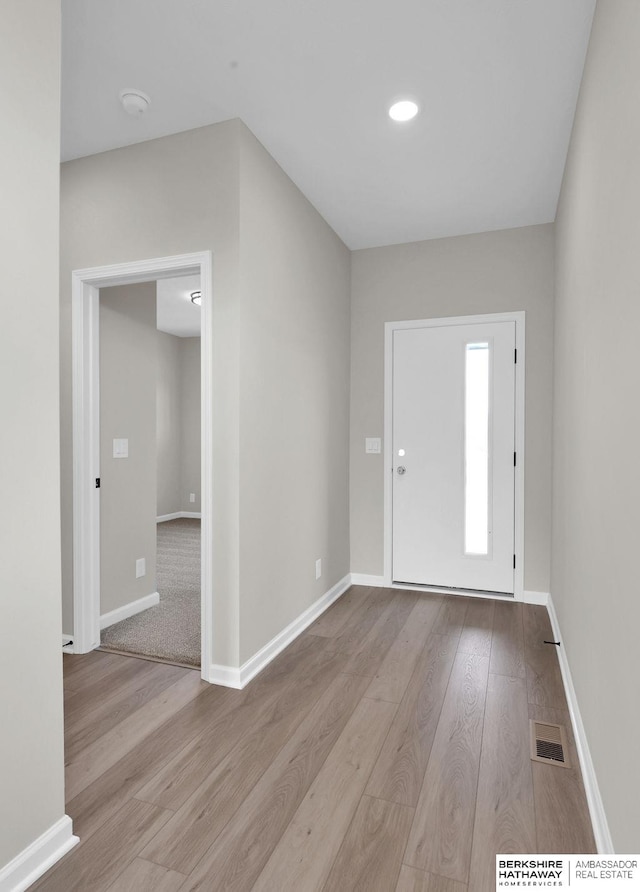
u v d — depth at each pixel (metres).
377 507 4.01
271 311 2.70
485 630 3.10
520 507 3.62
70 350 2.72
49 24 1.42
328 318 3.56
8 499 1.33
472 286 3.74
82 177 2.66
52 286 1.45
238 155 2.36
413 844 1.48
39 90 1.39
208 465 2.42
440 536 3.87
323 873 1.38
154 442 3.51
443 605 3.55
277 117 2.37
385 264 3.96
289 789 1.70
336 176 2.92
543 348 3.58
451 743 1.96
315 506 3.34
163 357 7.53
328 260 3.56
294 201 3.00
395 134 2.52
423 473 3.89
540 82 2.15
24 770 1.36
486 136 2.54
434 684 2.43
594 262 1.80
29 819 1.37
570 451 2.46
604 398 1.60
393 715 2.16
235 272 2.35
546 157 2.73
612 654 1.41
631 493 1.23
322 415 3.46
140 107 2.22
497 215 3.44
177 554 5.30
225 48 1.96
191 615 3.34
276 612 2.79
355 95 2.23
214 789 1.70
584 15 1.81
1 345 1.31
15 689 1.35
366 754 1.89
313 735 2.01
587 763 1.73
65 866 1.40
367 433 4.02
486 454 3.73
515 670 2.57
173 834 1.51
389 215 3.43
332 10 1.79
